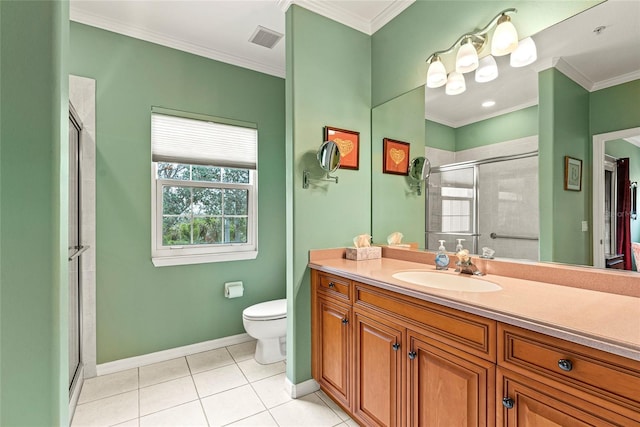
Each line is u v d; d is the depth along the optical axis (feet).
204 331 8.39
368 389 5.04
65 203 2.51
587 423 2.60
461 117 5.64
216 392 6.39
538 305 3.33
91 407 5.87
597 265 3.97
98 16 6.98
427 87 6.22
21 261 2.17
